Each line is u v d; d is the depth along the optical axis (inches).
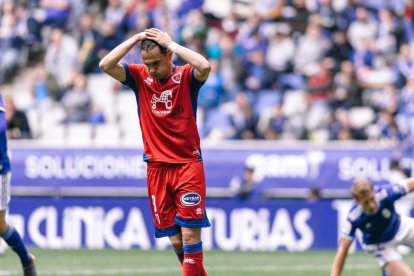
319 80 2603.3
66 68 2847.0
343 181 2250.2
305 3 2891.2
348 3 2893.7
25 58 2994.6
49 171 2329.0
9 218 2277.3
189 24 2763.3
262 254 2090.3
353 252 2162.9
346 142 2409.0
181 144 1129.4
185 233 1128.2
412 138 2395.4
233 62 2709.2
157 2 2869.1
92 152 2319.1
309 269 1740.9
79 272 1665.8
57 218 2272.4
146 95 1137.4
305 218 2215.8
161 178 1141.1
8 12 2994.6
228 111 2625.5
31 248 2229.3
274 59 2741.1
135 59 2677.2
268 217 2222.0
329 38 2797.7
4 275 1601.9
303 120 2484.0
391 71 2748.5
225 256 2030.0
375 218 1240.8
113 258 1962.4
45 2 2994.6
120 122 2696.9
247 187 2260.1
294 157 2267.5
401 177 2215.8
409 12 2923.2
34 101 2770.7
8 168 1203.2
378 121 2464.3
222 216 2233.0
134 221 2251.5
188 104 1128.8
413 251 2159.2
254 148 2274.9
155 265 1807.3
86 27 2881.4
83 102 2662.4
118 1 2878.9
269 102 2679.6
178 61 2596.0
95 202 2262.6
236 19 2952.8
